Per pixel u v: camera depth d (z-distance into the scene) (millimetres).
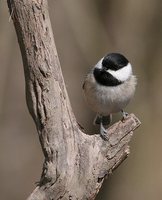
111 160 7781
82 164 7629
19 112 16703
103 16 13906
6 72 14672
